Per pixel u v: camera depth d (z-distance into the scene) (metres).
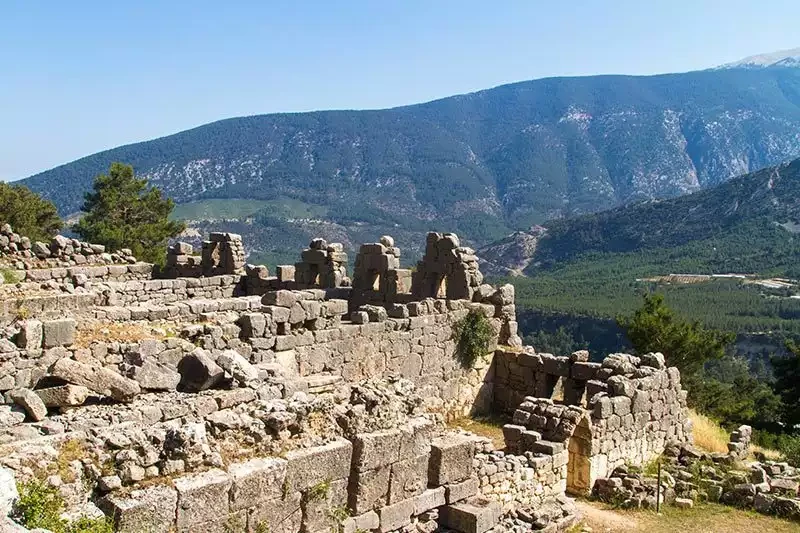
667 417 26.19
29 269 34.59
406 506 12.68
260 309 24.03
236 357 14.93
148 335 20.89
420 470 13.03
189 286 33.72
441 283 33.00
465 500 13.90
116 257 39.78
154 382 13.77
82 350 17.58
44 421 11.38
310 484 11.18
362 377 26.14
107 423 11.57
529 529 17.53
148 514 9.26
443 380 29.48
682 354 42.25
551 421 21.75
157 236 62.16
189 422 10.76
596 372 27.39
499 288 32.41
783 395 48.47
